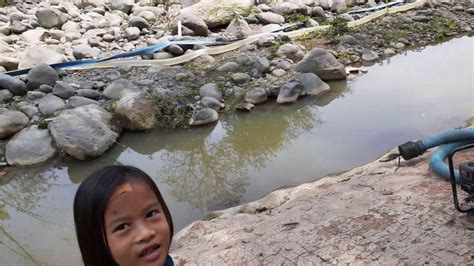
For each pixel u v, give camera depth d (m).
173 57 7.05
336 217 3.07
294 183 4.31
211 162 4.85
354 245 2.78
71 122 4.92
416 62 7.21
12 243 3.78
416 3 9.49
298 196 3.49
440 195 3.13
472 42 8.04
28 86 5.98
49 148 4.88
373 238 2.81
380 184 3.43
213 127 5.46
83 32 8.30
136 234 1.14
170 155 5.02
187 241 3.07
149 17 8.77
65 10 9.12
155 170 4.73
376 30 8.25
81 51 7.20
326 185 3.62
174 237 3.16
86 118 4.99
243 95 5.94
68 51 7.32
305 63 6.58
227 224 3.20
